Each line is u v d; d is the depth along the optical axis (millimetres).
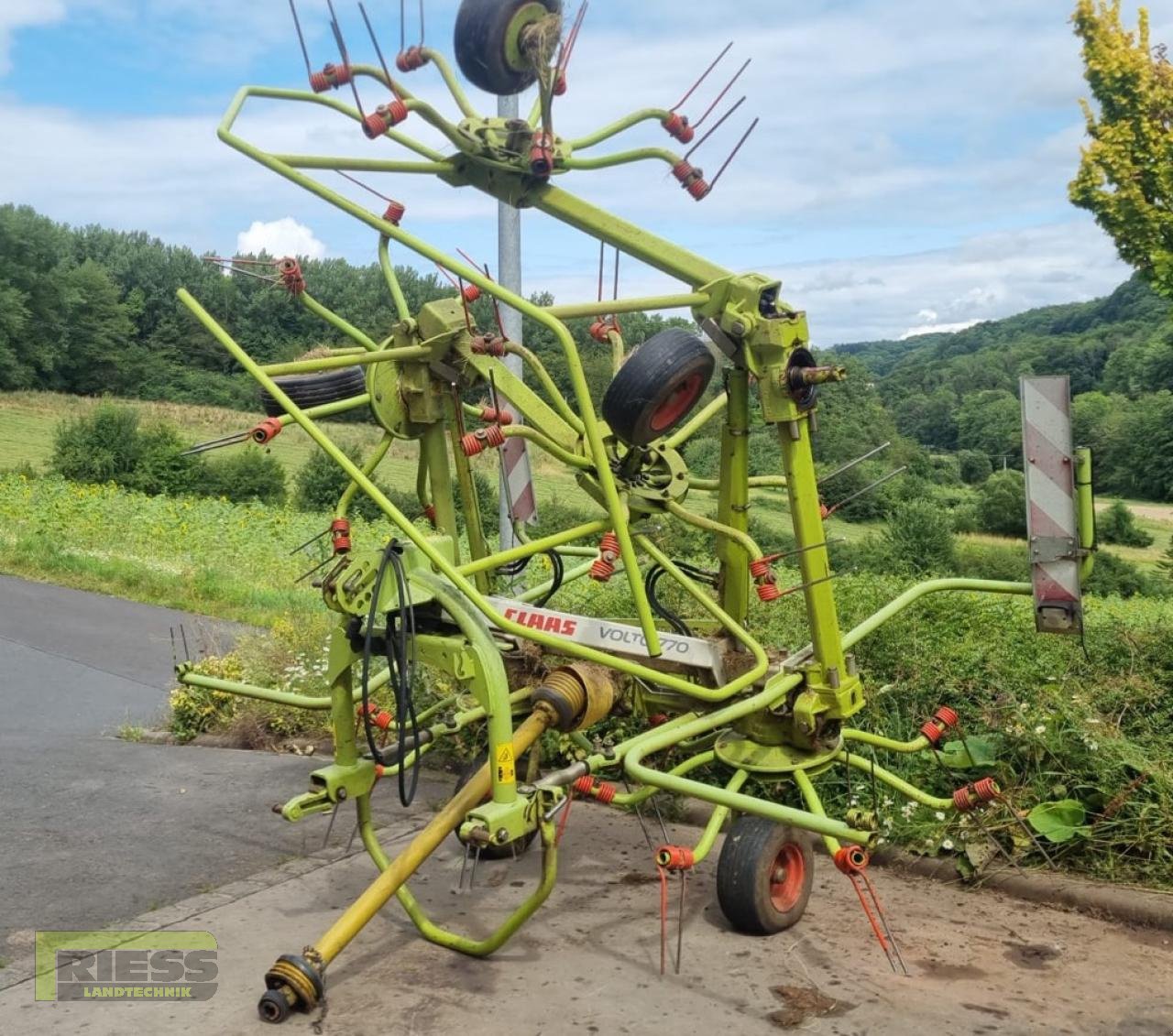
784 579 7816
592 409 4184
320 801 4297
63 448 32562
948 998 3895
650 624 4344
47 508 20109
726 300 4465
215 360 100562
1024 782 5414
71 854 5176
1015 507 25359
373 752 4305
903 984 3994
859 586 7539
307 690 7355
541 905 4414
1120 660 6133
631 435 4391
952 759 5449
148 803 5934
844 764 5066
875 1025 3699
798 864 4512
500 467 5684
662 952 3934
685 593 7211
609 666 4309
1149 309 119812
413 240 4402
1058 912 4680
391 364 4852
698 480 5207
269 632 9336
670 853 3842
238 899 4688
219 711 7441
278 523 21062
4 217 87875
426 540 4293
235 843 5348
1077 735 5375
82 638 10969
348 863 5098
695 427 5133
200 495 32625
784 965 4137
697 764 4781
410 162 4738
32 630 11297
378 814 5766
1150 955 4270
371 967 4090
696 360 4312
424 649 4164
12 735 7434
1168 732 5492
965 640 6582
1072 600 4770
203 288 99688
